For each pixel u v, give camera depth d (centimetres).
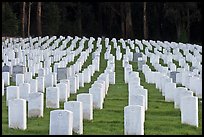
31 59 4781
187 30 9888
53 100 2592
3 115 2442
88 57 5681
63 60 4709
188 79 3406
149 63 5181
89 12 11100
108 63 4738
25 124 2133
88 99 2319
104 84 3048
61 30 10581
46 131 2091
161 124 2288
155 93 3297
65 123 1928
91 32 11181
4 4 8625
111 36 11269
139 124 2031
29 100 2364
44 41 7244
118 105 2788
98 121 2322
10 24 8556
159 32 10756
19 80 3416
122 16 10569
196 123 2242
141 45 6438
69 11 11019
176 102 2684
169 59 5084
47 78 3366
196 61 4803
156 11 10719
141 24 10944
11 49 5609
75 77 3241
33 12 10044
